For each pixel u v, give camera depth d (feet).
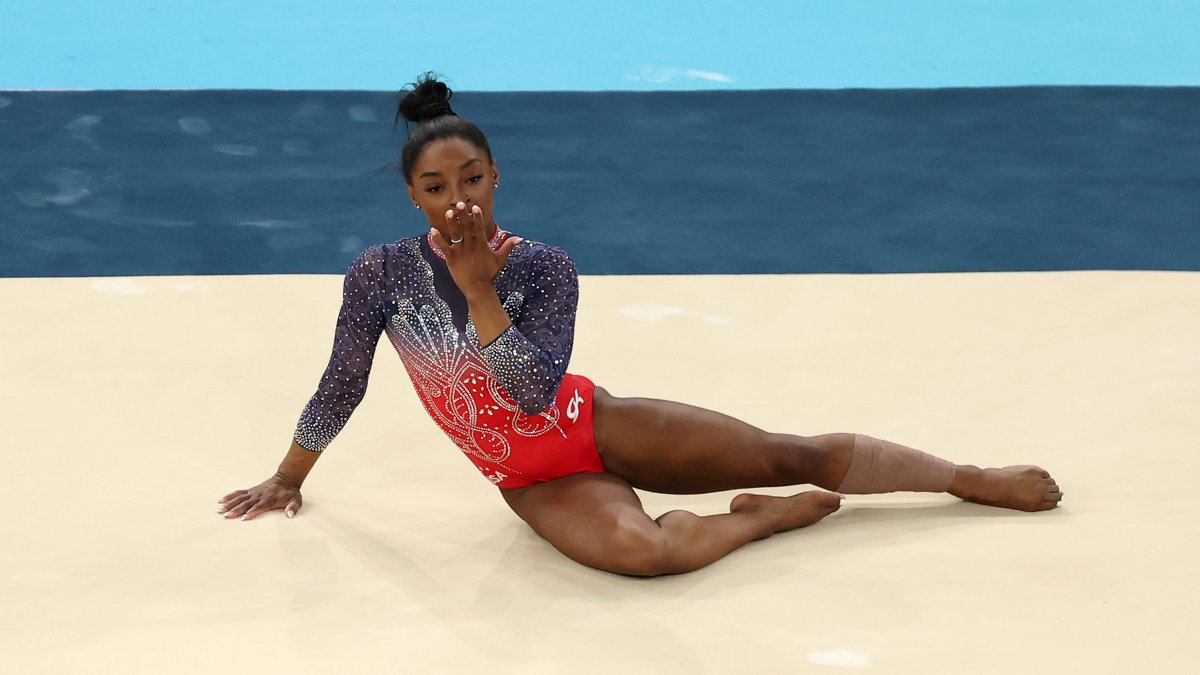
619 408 41.11
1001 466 45.91
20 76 89.56
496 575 39.99
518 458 40.75
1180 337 55.47
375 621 37.50
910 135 79.56
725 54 97.09
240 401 51.85
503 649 35.96
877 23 105.40
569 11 109.09
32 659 35.68
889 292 61.21
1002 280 62.13
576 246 66.74
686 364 54.75
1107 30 102.68
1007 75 91.91
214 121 80.94
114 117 81.25
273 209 70.38
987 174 74.38
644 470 41.55
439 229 38.47
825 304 60.13
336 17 106.93
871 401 51.34
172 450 48.11
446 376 39.93
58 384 52.75
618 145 78.33
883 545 41.29
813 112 82.94
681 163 76.07
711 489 42.60
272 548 41.60
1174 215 69.41
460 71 93.15
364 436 49.85
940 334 57.06
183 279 62.44
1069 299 59.82
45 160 75.31
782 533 42.42
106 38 99.19
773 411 50.70
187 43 98.73
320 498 45.21
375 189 72.69
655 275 63.67
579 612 37.83
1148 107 82.89
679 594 38.78
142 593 38.99
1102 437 47.73
